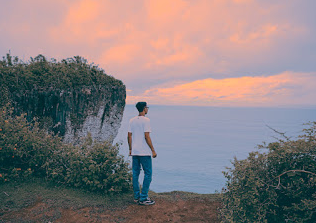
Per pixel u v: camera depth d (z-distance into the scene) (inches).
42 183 203.6
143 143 178.4
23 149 216.4
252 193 130.3
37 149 219.0
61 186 201.9
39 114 585.3
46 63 647.8
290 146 131.0
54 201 174.9
